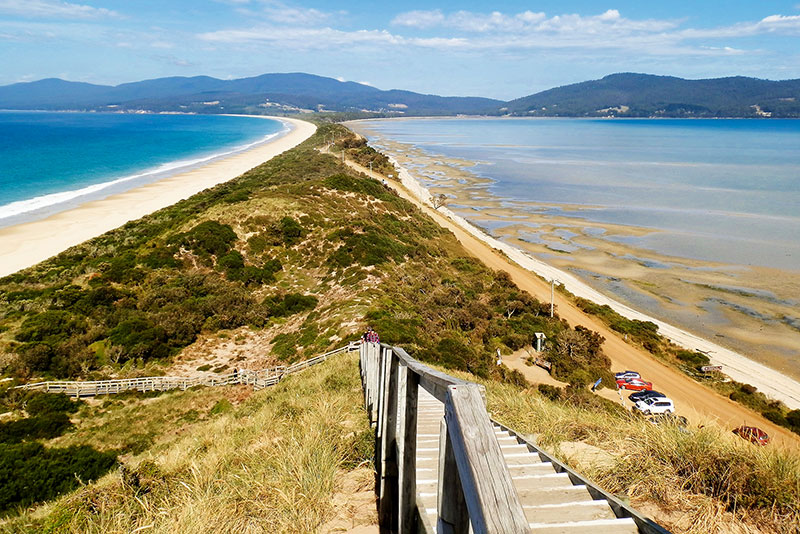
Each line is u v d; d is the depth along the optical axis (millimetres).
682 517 3707
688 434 4605
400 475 3143
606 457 4832
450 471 2143
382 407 4578
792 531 3420
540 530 3008
